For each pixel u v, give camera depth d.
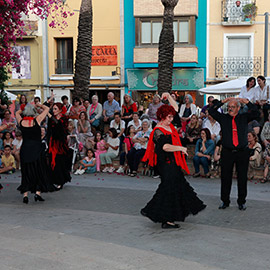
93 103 14.68
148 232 6.01
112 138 12.70
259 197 8.84
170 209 6.16
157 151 6.27
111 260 4.63
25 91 26.17
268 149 10.77
